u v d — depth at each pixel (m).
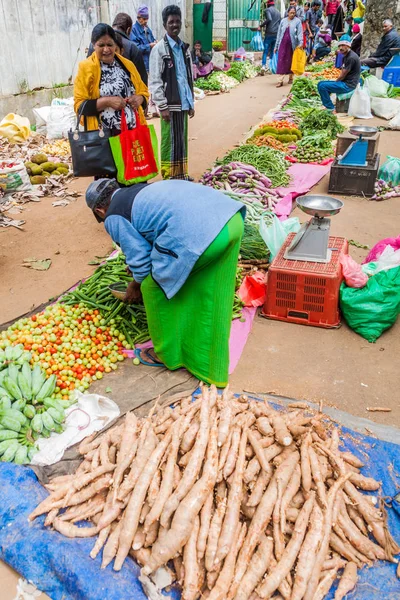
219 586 2.20
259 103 14.37
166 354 3.66
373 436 3.13
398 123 10.94
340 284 4.32
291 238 4.84
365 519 2.54
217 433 2.65
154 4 15.02
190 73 6.70
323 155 8.95
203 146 9.94
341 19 24.34
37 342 3.78
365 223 6.42
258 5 21.94
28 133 9.64
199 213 3.08
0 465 2.82
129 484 2.51
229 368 3.84
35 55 10.95
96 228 6.42
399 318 4.47
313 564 2.27
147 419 2.88
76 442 3.13
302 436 2.74
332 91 12.07
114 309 4.19
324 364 3.89
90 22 12.48
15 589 2.39
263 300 4.58
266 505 2.42
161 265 3.19
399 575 2.36
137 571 2.34
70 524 2.52
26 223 6.61
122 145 5.14
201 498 2.37
